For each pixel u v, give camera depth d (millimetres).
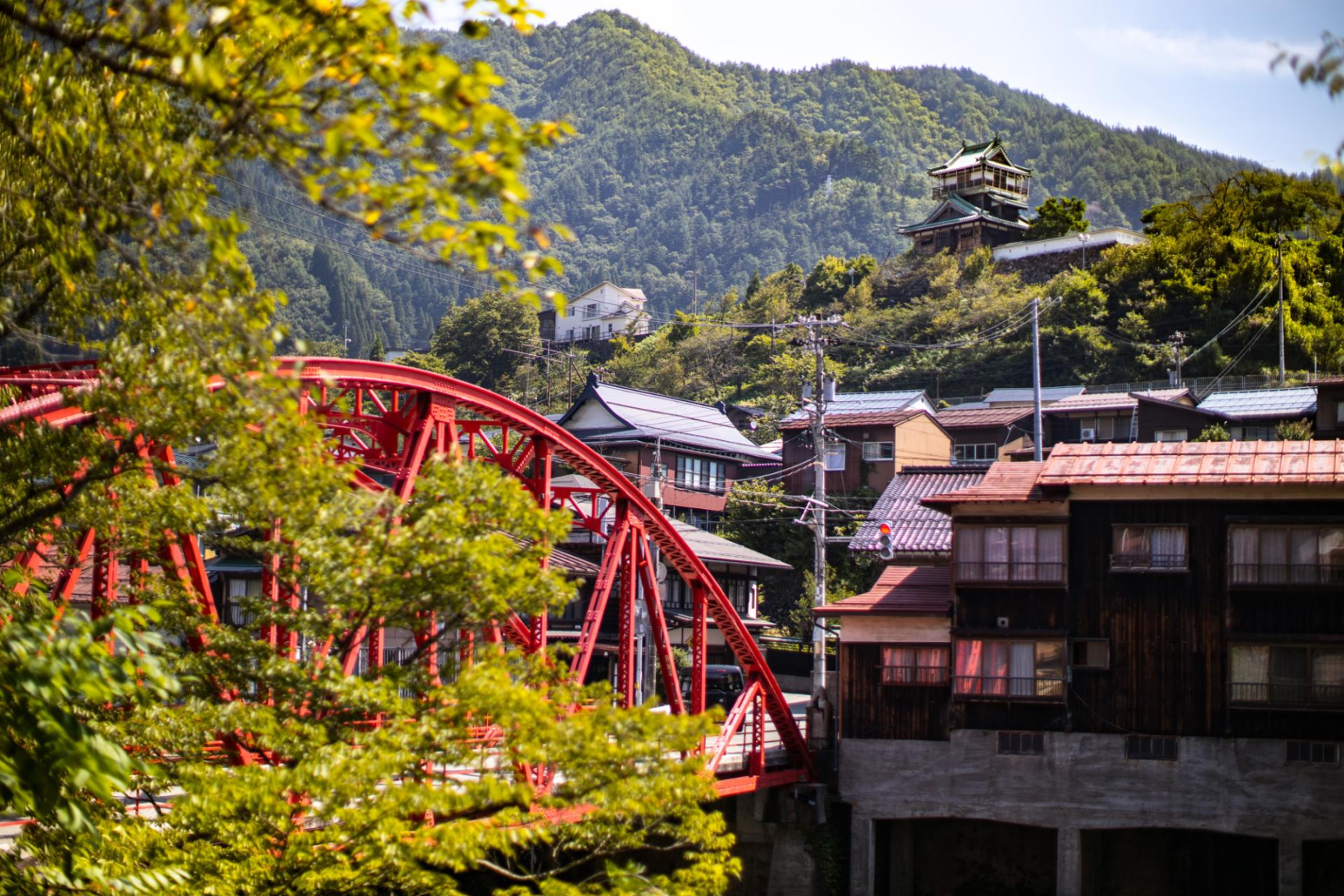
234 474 13477
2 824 17234
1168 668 35219
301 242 191500
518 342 98438
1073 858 35188
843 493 66938
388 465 24453
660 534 29969
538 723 13438
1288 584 34406
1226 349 78688
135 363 12141
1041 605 36281
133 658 9367
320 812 12539
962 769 36250
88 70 10781
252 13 7082
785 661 58125
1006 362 84562
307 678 14047
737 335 100500
